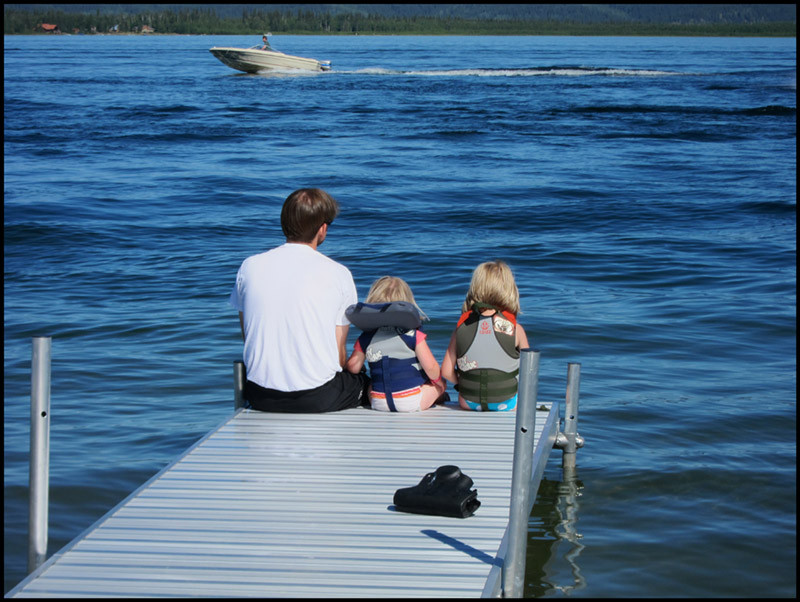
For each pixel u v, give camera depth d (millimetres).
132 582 3342
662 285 10820
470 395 5297
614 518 4848
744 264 11977
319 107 40375
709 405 6738
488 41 196750
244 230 14602
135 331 8742
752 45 153875
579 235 13945
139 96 46312
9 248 12883
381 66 75750
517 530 3502
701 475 5438
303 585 3326
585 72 65125
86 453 5746
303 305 5031
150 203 17047
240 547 3635
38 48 141125
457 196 17812
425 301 9883
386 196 17781
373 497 4137
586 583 4125
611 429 6238
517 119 35125
